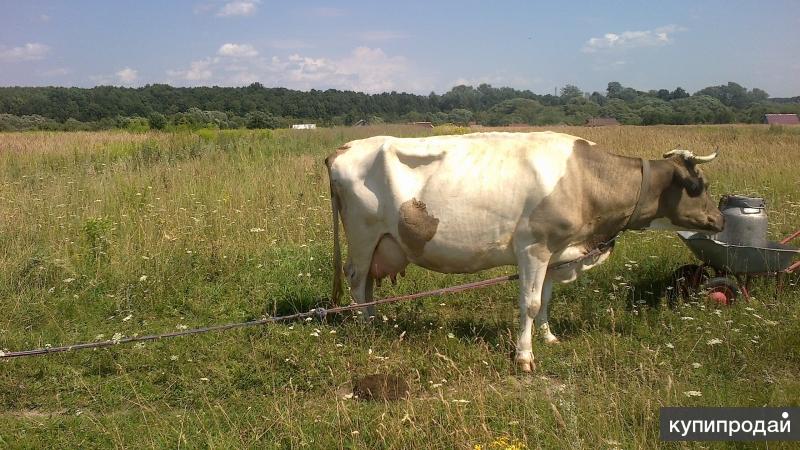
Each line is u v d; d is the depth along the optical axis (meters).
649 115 58.56
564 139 5.65
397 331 6.05
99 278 7.23
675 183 5.77
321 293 7.05
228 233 8.80
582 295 6.89
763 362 5.23
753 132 28.25
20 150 18.56
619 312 6.25
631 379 5.01
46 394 5.02
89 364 5.44
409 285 7.29
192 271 7.49
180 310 6.72
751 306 6.11
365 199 5.89
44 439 4.36
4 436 4.36
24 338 5.95
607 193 5.57
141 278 6.76
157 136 23.38
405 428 4.17
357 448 4.06
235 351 5.62
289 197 10.54
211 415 4.65
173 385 5.09
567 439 3.96
